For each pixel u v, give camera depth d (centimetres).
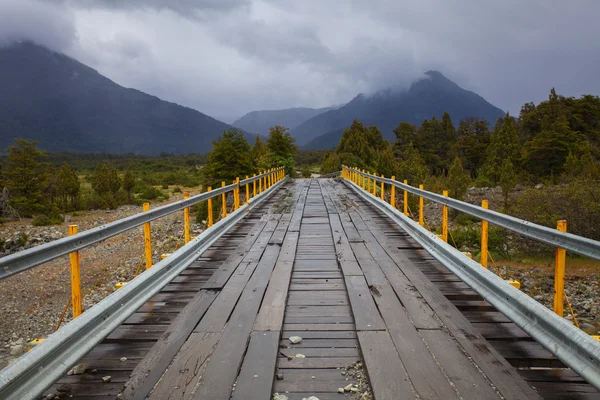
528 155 6216
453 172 4403
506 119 6450
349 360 338
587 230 1944
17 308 1529
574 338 283
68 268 2066
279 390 293
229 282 537
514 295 384
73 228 360
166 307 462
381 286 517
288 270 598
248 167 3188
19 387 245
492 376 298
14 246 2905
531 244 2017
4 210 4422
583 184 2069
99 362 338
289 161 3747
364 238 838
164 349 344
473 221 3117
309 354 348
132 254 2317
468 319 423
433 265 641
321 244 800
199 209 3184
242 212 1136
